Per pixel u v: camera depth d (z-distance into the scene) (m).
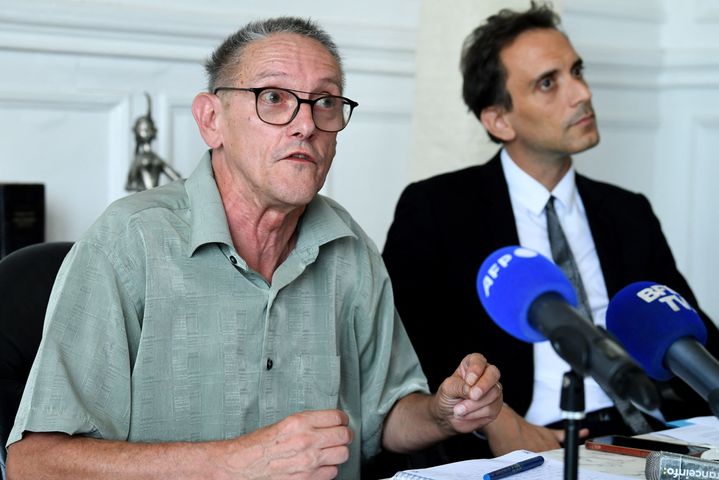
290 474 1.25
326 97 1.45
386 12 3.04
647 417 2.10
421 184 2.25
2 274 1.50
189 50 2.67
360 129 3.01
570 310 0.88
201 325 1.44
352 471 1.60
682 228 3.67
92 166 2.57
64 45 2.48
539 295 0.91
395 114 3.05
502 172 2.24
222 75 1.48
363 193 3.04
